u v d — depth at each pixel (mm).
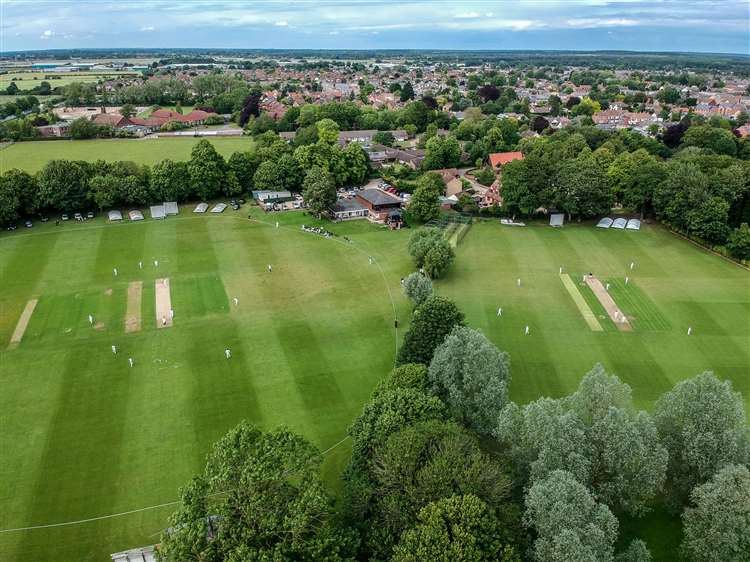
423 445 43625
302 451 42031
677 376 71812
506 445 52969
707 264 107250
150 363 73062
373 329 82500
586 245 117500
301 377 70688
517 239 121062
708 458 45312
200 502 39562
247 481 38469
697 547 41469
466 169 195000
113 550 46812
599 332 82188
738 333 81812
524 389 68875
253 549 35375
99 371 71188
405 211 133625
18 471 55094
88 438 59531
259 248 113125
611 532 37844
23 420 62094
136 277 98375
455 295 94188
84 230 120812
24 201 122312
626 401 49250
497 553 36156
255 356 75062
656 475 43312
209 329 81750
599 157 157875
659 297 93188
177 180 136750
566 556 35000
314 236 120688
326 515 39250
